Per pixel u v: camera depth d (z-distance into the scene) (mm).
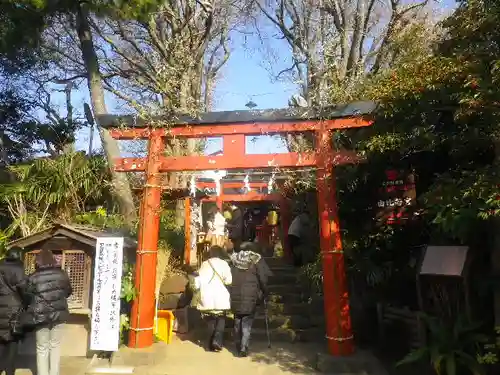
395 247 6449
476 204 4008
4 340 4855
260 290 6457
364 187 6836
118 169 6566
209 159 6348
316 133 6230
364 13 11062
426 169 6230
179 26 11523
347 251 6508
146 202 6297
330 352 5664
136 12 8258
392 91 5027
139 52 12273
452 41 5074
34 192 8836
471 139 4602
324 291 5863
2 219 9266
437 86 4641
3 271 4977
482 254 4617
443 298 4941
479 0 4230
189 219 10586
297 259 10008
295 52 11883
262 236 16500
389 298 6367
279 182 10969
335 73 7957
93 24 11695
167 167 6383
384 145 5293
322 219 6012
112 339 5551
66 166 9266
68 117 12586
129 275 6293
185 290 7672
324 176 6074
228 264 6566
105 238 5793
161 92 10586
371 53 11008
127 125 6379
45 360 4887
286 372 5430
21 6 8406
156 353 5738
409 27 9273
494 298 4359
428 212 5133
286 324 7195
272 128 6262
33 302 4840
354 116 6027
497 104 3770
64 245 6004
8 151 12211
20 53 11508
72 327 5957
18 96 12539
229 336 6977
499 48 4117
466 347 4398
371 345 6312
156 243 6301
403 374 5121
